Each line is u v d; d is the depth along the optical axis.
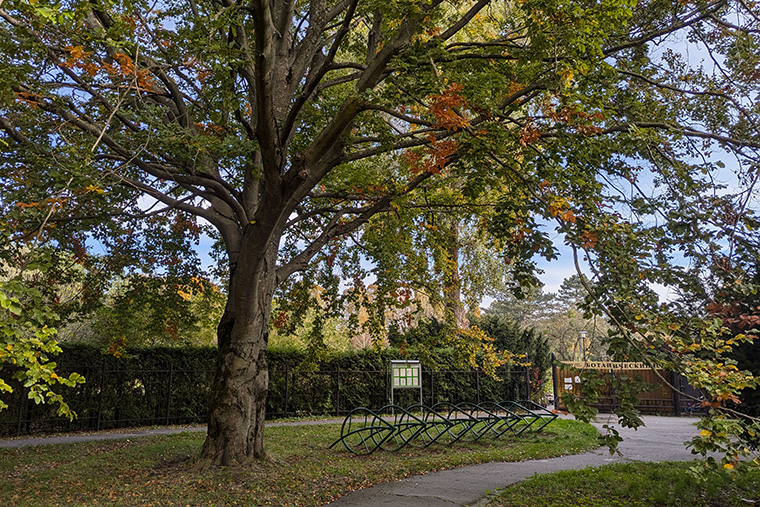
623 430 14.51
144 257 12.47
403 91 6.13
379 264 12.02
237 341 8.60
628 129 6.64
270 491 6.91
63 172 6.16
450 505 6.30
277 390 17.53
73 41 6.23
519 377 22.34
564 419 16.08
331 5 10.49
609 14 6.03
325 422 15.80
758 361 6.40
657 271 5.74
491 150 5.77
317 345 12.57
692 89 8.13
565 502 6.31
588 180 6.40
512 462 9.52
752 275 6.09
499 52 7.96
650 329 4.75
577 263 5.21
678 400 19.89
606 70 6.61
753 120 6.72
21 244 6.54
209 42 6.20
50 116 7.71
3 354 2.91
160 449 9.77
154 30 8.16
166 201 9.01
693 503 6.39
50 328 3.21
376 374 19.56
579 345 48.12
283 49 9.98
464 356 12.18
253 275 7.90
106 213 9.26
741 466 4.47
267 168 6.78
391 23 7.85
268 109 6.32
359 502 6.48
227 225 9.80
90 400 14.20
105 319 14.66
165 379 15.57
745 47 6.79
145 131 7.39
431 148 6.95
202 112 9.77
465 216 11.23
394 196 8.71
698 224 6.00
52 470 7.98
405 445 11.23
